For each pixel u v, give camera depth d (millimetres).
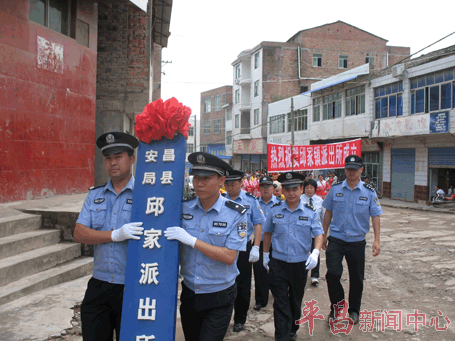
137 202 2662
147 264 2510
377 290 5492
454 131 14945
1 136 6250
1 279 4242
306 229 3883
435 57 15891
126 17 10453
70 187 7875
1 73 6250
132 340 2426
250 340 3939
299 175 3930
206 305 2619
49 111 7293
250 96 35906
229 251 2564
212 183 2547
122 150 2758
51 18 7484
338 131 22406
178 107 2643
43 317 3750
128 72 10516
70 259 5297
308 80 32281
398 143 18844
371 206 4352
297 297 3902
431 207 15820
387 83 18609
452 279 5883
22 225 5273
